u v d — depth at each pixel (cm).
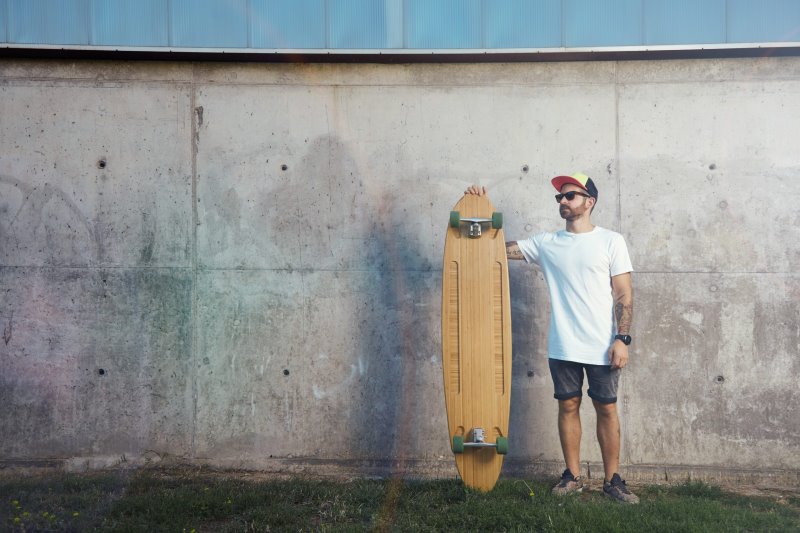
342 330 400
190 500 319
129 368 401
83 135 404
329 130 403
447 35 396
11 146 402
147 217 403
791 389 388
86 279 402
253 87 404
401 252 401
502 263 348
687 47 388
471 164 400
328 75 403
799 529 292
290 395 400
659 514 306
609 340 336
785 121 392
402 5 397
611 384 337
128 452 399
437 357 398
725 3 389
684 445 391
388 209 402
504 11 395
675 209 395
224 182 403
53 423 400
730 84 394
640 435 392
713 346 392
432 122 402
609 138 398
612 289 342
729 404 390
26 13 395
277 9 398
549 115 400
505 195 400
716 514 306
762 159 392
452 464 392
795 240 390
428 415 397
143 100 404
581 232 345
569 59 398
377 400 399
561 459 394
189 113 404
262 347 400
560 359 340
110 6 396
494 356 346
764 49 388
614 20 392
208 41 398
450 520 301
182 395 400
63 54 399
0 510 301
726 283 392
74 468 396
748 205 392
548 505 312
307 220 402
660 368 393
